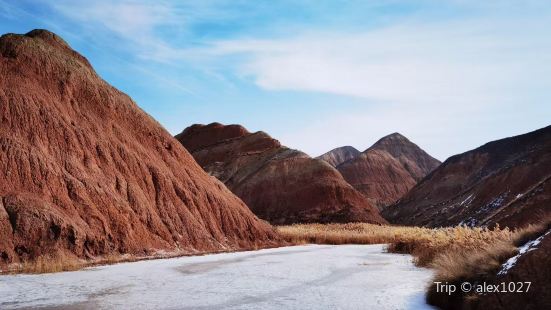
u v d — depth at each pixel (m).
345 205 91.75
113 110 35.03
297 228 59.91
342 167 163.50
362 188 153.00
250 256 29.30
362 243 48.06
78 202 25.03
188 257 27.98
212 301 12.95
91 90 33.78
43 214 22.23
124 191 29.38
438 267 14.17
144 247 27.30
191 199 35.28
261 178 99.06
